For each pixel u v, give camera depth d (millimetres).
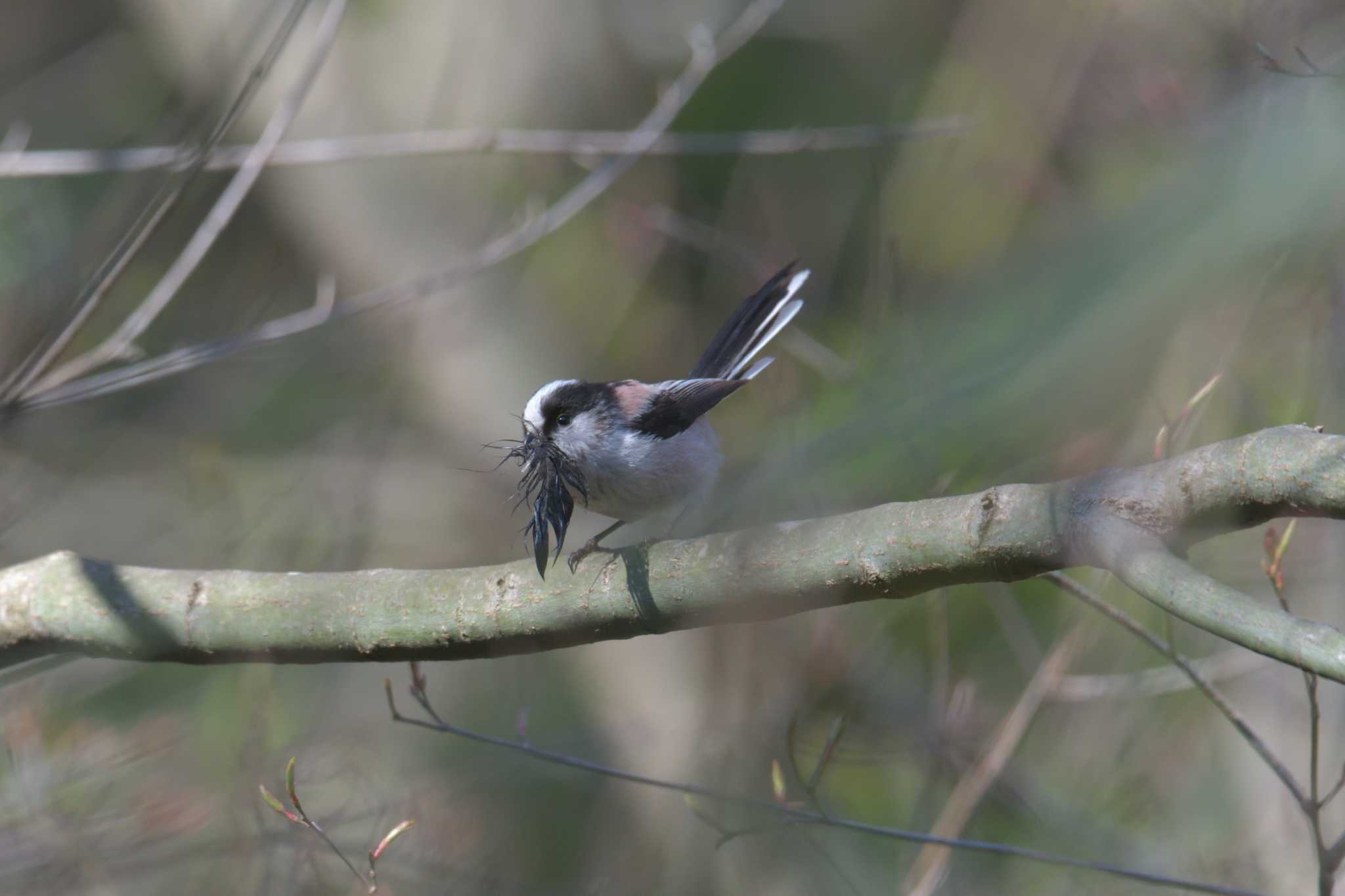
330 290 9805
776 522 5359
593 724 13086
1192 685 9625
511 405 14477
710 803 11133
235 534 12352
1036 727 11195
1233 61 8805
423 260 14211
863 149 12555
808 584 5016
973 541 4543
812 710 10859
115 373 8430
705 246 12539
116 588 6188
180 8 13469
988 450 2412
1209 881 9633
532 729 12898
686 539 5527
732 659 11375
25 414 8055
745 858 11008
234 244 14570
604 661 13414
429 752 12477
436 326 14336
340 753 10484
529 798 12445
